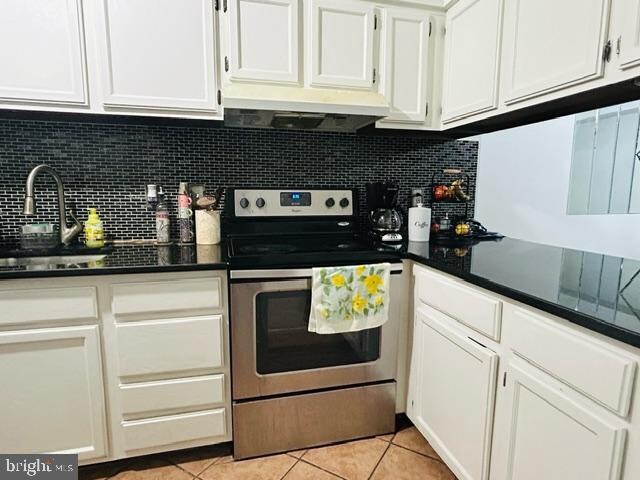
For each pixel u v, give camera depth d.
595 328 0.79
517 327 1.03
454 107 1.76
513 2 1.39
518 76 1.38
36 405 1.33
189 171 1.86
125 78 1.49
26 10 1.38
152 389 1.42
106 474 1.47
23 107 1.42
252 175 1.94
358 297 1.50
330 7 1.64
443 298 1.38
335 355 1.58
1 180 1.66
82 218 1.77
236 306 1.42
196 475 1.47
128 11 1.46
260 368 1.49
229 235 1.86
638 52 0.96
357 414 1.65
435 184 2.21
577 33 1.13
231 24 1.54
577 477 0.86
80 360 1.34
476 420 1.21
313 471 1.49
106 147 1.76
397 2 1.73
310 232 1.96
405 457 1.57
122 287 1.33
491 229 2.39
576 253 1.62
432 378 1.48
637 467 0.74
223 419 1.51
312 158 2.01
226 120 1.75
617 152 2.39
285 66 1.62
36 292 1.26
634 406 0.74
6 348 1.27
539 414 0.97
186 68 1.54
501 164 2.35
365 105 1.61
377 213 1.98
